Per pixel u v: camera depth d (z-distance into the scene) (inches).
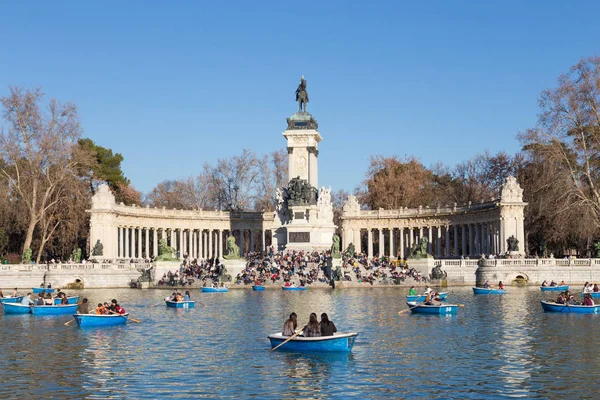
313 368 1555.1
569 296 2719.0
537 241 5216.5
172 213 5797.2
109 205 5123.0
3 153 4554.6
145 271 4313.5
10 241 5492.1
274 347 1774.1
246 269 4461.1
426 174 6633.9
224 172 6727.4
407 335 2032.5
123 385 1403.8
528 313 2596.0
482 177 6186.0
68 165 4756.4
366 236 7239.2
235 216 6058.1
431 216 5713.6
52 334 2084.2
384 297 3371.1
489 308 2792.8
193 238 6545.3
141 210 5516.7
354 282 4160.9
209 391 1357.0
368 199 6742.1
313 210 5054.1
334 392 1348.4
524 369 1535.4
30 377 1475.1
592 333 2046.0
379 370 1534.2
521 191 4845.0
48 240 5275.6
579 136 4424.2
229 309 2817.4
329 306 2906.0
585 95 4254.4
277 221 5211.6
